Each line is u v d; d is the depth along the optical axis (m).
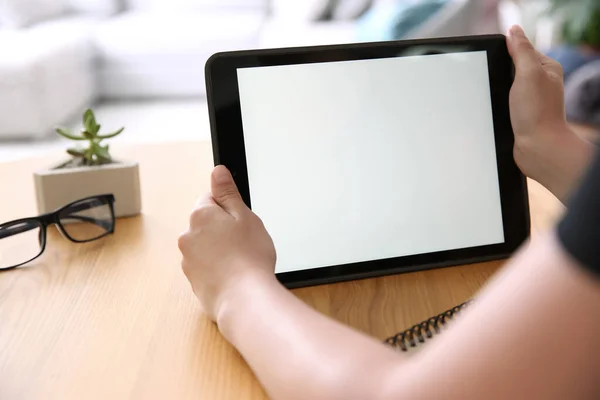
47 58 3.73
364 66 0.78
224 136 0.73
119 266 0.82
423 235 0.80
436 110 0.81
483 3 3.22
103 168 0.95
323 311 0.70
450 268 0.81
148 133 3.78
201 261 0.64
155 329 0.67
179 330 0.67
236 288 0.60
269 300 0.55
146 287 0.76
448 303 0.72
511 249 0.83
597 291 0.28
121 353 0.62
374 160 0.78
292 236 0.75
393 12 3.21
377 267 0.78
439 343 0.35
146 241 0.89
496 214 0.83
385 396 0.37
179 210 1.00
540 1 3.79
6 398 0.56
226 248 0.64
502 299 0.32
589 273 0.28
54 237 0.91
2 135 3.63
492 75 0.82
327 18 4.45
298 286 0.75
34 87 3.58
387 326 0.67
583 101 2.32
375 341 0.47
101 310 0.71
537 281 0.30
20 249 0.87
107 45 4.54
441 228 0.81
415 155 0.80
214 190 0.70
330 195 0.77
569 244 0.29
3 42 3.93
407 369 0.37
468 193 0.82
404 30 3.12
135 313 0.70
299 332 0.49
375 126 0.79
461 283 0.77
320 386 0.42
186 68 4.57
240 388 0.57
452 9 3.08
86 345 0.64
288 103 0.76
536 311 0.30
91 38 4.54
